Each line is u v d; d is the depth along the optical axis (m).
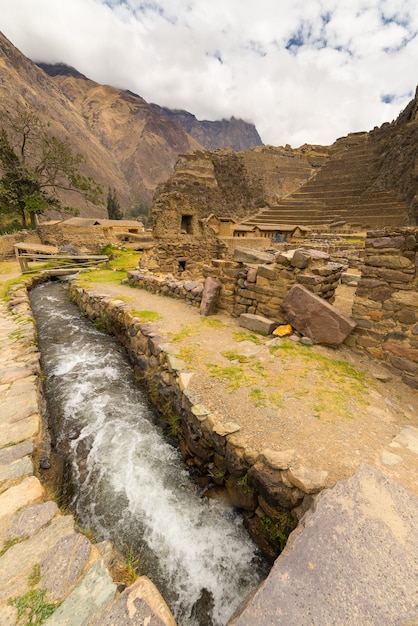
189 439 4.31
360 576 1.70
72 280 14.12
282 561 1.84
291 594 1.65
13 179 34.09
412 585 1.64
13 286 13.98
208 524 3.68
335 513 2.09
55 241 27.91
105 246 25.47
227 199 81.69
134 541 3.54
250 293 7.26
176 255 15.56
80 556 2.21
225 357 5.48
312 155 95.31
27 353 6.57
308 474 2.82
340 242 28.00
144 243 32.25
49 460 4.04
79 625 1.73
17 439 3.73
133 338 7.41
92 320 10.55
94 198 41.53
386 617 1.50
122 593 1.87
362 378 4.86
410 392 4.66
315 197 70.75
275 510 3.05
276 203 74.25
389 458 3.03
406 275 4.78
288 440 3.36
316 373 4.89
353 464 2.95
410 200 48.31
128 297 10.07
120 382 6.76
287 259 6.36
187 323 7.30
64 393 6.21
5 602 1.90
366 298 5.39
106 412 5.69
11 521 2.53
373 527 1.98
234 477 3.56
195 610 3.00
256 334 6.60
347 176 72.12
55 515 2.63
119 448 4.83
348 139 87.25
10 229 33.50
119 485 4.21
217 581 3.20
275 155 90.38
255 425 3.65
